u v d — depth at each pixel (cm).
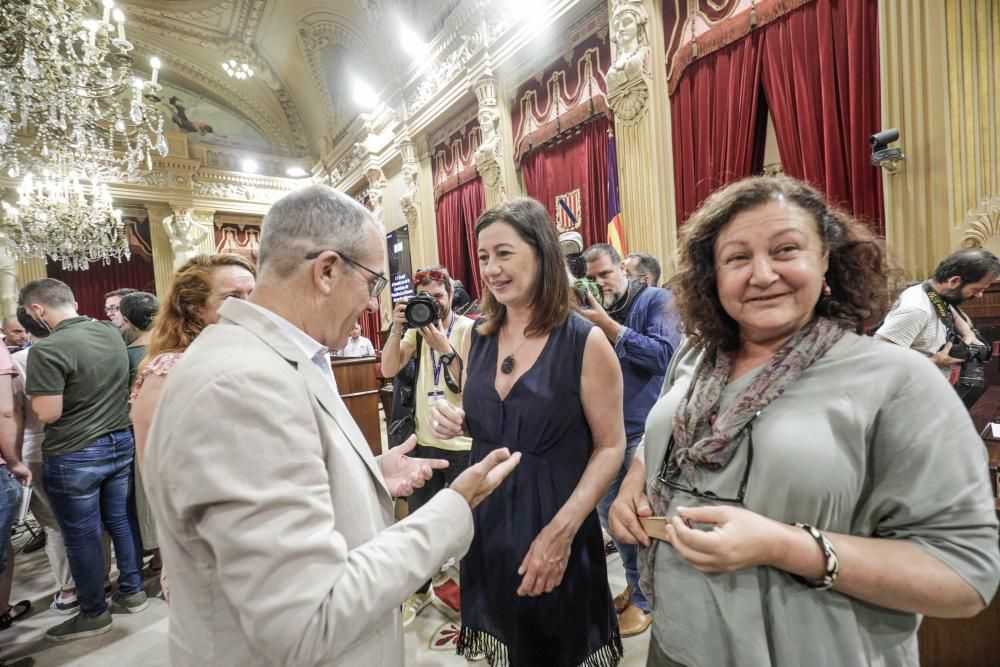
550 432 100
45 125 446
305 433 60
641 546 80
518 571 92
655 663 79
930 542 57
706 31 332
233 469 54
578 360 100
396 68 686
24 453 217
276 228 72
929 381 59
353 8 721
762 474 62
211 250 975
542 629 98
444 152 652
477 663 171
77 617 202
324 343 75
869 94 256
